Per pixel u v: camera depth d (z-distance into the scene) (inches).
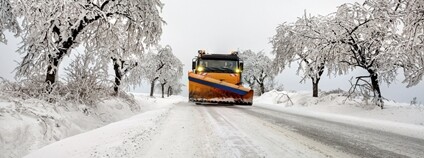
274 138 225.5
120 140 195.2
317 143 213.3
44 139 257.8
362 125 362.0
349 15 615.5
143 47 566.6
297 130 279.0
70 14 414.6
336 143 217.8
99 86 458.3
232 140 209.8
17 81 376.5
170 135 223.1
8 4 472.1
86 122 359.9
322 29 701.3
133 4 494.6
